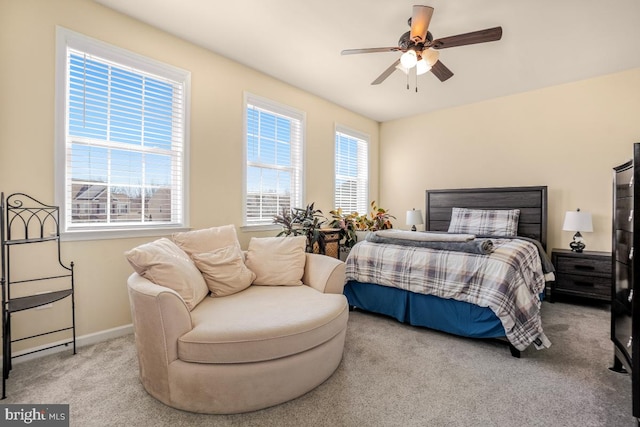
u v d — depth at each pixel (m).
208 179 3.00
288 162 3.94
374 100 4.40
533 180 4.00
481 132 4.42
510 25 2.54
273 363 1.55
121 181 2.51
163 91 2.74
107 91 2.41
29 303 1.81
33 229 2.05
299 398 1.64
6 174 1.96
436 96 4.23
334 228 4.02
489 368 1.97
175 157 2.83
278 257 2.42
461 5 2.28
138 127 2.59
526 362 2.05
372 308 2.93
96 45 2.30
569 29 2.59
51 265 2.12
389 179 5.42
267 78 3.56
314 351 1.69
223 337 1.49
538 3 2.26
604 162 3.53
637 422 1.39
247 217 3.43
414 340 2.40
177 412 1.52
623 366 1.82
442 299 2.47
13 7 1.98
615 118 3.46
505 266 2.21
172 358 1.52
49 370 1.89
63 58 2.16
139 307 1.57
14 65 1.98
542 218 3.82
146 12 2.43
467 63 3.21
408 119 5.18
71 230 2.21
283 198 3.88
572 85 3.71
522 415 1.52
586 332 2.58
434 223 4.75
